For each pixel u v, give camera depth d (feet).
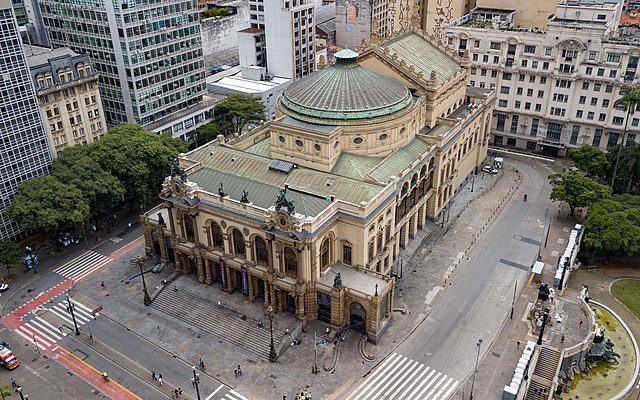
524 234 416.05
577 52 486.79
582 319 327.47
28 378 295.48
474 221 433.48
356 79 362.74
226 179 345.51
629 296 354.13
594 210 386.11
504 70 527.81
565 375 301.63
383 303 309.83
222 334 320.09
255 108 535.19
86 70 443.32
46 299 356.79
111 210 463.42
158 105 509.76
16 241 411.75
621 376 302.66
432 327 323.57
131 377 294.87
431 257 390.01
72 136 443.73
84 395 284.61
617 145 453.99
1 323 336.90
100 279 374.63
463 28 538.06
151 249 391.65
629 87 458.09
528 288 356.79
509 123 552.00
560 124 524.11
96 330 329.11
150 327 329.72
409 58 428.97
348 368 295.07
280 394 280.31
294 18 642.63
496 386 282.77
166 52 502.38
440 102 424.05
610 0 574.15
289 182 338.54
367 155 359.46
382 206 320.91
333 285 307.17
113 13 453.17
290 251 307.37
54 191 380.17
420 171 381.19
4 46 369.71
